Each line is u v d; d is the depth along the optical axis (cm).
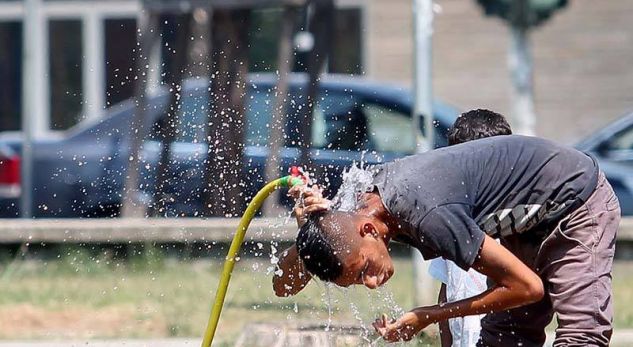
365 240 1474
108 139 3769
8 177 3944
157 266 3159
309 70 3372
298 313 2522
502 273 1473
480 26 5381
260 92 3628
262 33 4934
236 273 3052
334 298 2522
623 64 5381
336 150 3534
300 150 3334
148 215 3409
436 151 1549
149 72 3550
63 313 2681
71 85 5372
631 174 3775
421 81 2541
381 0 5309
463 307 1511
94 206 3753
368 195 1512
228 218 3136
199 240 3150
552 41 5403
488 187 1529
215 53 3344
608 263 1563
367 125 3641
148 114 3609
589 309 1545
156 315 2627
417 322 1527
